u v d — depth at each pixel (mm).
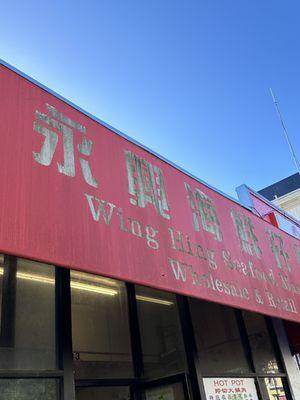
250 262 5703
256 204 9117
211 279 4578
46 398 3357
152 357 4824
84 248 3215
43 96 3740
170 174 5039
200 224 5055
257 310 5133
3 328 3547
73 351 4031
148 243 3936
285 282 6387
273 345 6840
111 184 3908
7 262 3904
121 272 3432
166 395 4273
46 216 3055
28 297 3857
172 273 4020
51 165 3373
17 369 3398
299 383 6758
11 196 2885
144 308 5141
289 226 10148
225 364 5586
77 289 4441
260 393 5715
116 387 4543
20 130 3285
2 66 3502
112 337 4547
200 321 5602
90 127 4086
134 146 4629
